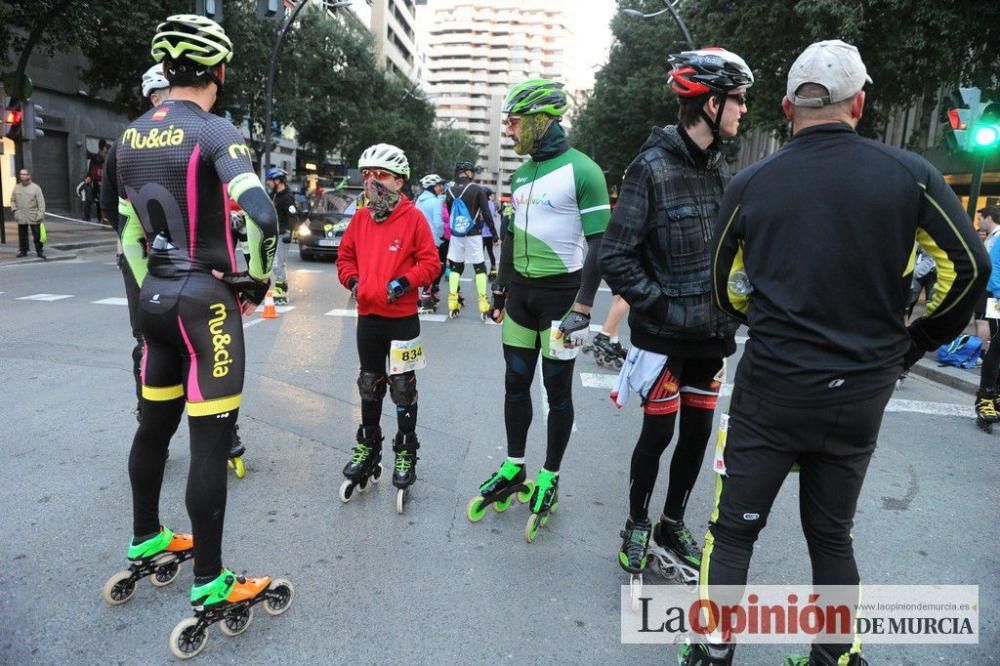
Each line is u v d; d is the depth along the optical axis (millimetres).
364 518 3502
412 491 3850
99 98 27172
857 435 1963
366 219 3621
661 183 2617
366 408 3701
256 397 5410
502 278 3500
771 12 12461
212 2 11414
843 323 1898
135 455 2594
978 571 3217
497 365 6969
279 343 7480
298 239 15992
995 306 5352
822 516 2084
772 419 1992
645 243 2711
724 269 2162
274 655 2441
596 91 31609
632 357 2834
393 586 2900
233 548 3160
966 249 1840
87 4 15820
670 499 3057
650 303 2604
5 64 16266
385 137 42531
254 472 4008
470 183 9414
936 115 18922
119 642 2473
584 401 5840
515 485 3586
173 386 2537
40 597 2717
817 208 1885
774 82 14242
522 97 3062
